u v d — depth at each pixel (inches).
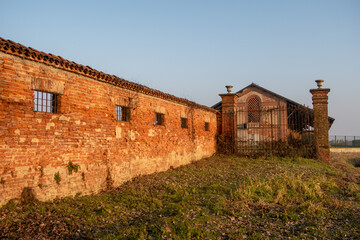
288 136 820.6
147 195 335.0
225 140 809.5
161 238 207.6
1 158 237.6
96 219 245.1
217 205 295.6
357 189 396.2
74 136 313.9
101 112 358.6
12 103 248.4
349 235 228.7
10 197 243.6
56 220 232.8
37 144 269.6
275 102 1025.5
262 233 229.5
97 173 346.0
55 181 286.5
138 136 441.1
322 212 284.4
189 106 637.9
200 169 543.2
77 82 321.7
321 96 732.7
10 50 245.0
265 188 364.2
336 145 1817.2
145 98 465.1
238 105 1064.2
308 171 535.8
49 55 280.2
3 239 191.3
